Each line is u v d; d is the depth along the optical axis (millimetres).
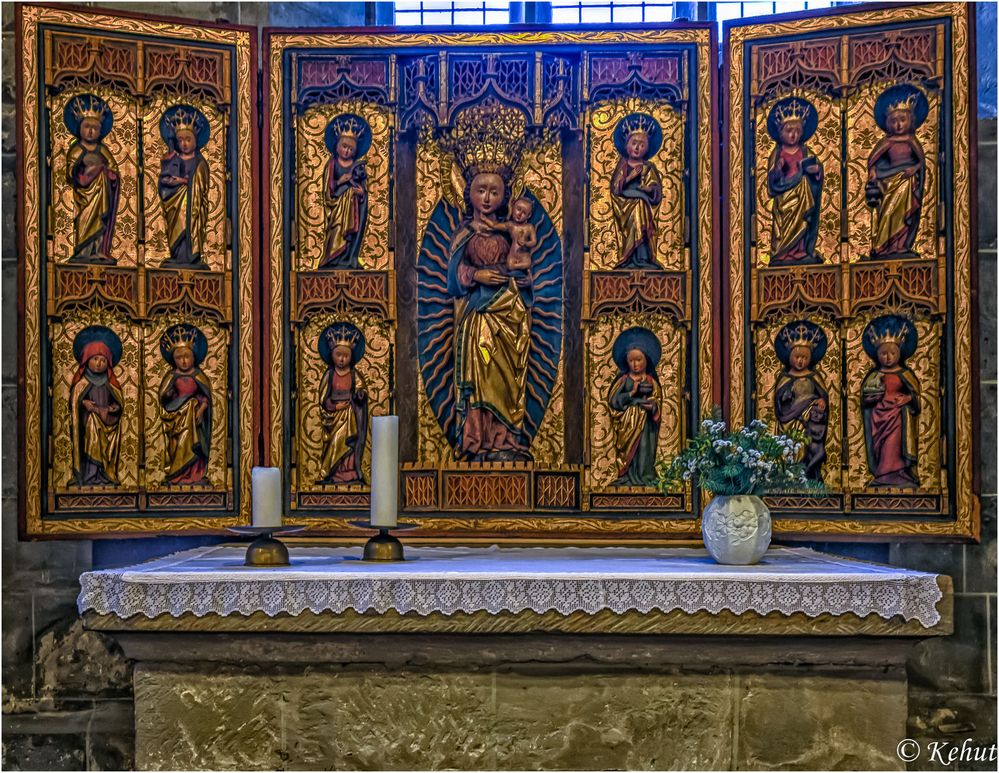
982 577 5738
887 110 5746
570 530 5953
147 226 5898
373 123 6137
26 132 5676
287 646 4805
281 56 6098
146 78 5895
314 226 6113
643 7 6930
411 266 6164
